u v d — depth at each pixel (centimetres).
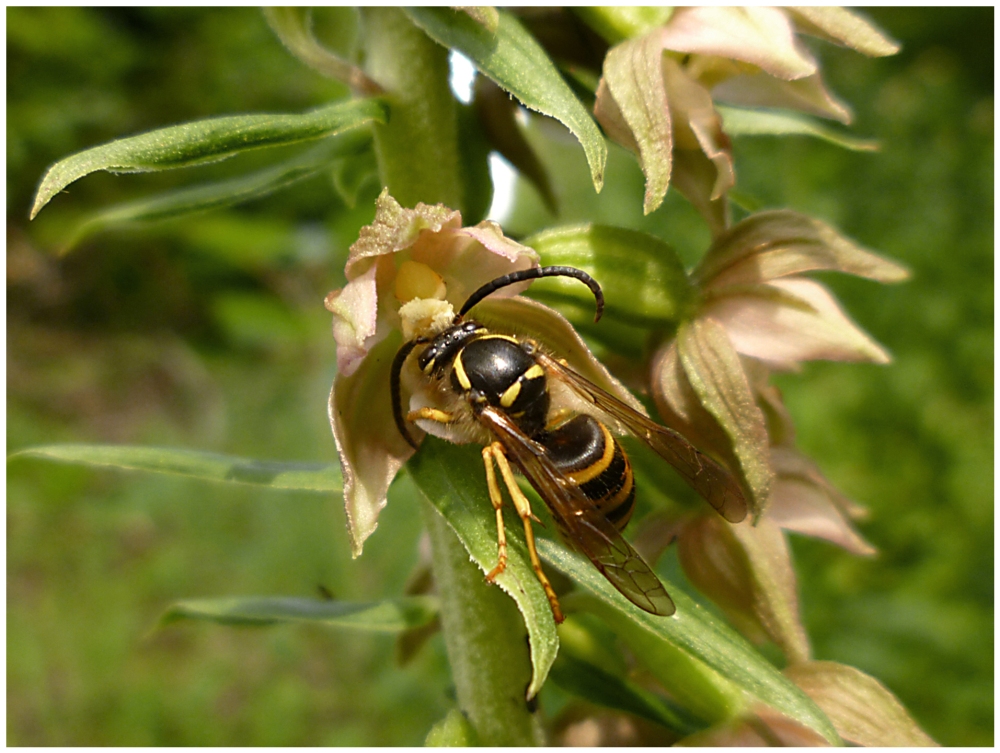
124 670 20
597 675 7
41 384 32
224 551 21
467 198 7
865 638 16
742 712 6
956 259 22
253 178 7
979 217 23
